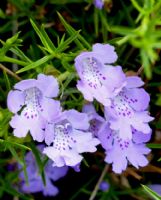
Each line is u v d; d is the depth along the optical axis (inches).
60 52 5.6
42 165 6.4
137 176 7.2
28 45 7.3
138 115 5.7
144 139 5.8
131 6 7.2
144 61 5.0
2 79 6.8
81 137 5.6
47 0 7.3
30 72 6.5
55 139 5.6
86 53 5.3
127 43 7.1
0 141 5.7
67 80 5.5
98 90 5.4
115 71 5.4
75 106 6.0
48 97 5.4
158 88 7.2
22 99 5.5
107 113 5.6
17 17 7.3
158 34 5.0
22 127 5.4
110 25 7.2
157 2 5.4
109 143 5.8
